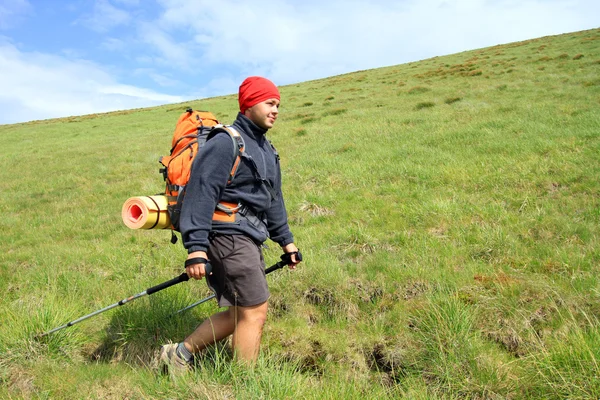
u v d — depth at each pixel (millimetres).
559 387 2742
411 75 32969
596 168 7391
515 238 5391
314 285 4523
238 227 2895
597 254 4699
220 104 36656
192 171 2812
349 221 6648
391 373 3439
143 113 38812
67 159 17391
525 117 12547
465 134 11375
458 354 3246
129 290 4785
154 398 2807
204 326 3166
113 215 9078
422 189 7664
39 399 3002
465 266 4738
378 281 4574
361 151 11047
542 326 3621
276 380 2791
